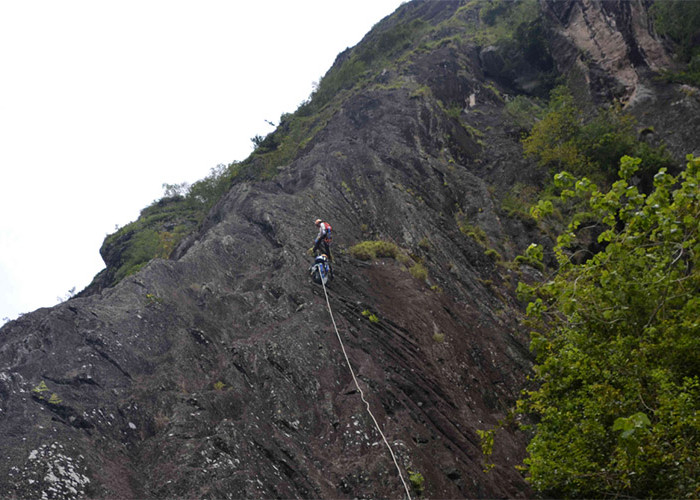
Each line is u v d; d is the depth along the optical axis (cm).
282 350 1152
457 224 2650
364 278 1745
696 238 797
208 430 898
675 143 3072
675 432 747
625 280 873
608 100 3669
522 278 2394
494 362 1702
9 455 741
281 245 1775
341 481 898
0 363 976
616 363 874
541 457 947
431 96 3566
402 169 2748
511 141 3547
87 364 995
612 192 828
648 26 3706
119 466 811
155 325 1186
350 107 3469
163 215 4278
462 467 1080
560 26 4278
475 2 5678
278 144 3959
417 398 1241
